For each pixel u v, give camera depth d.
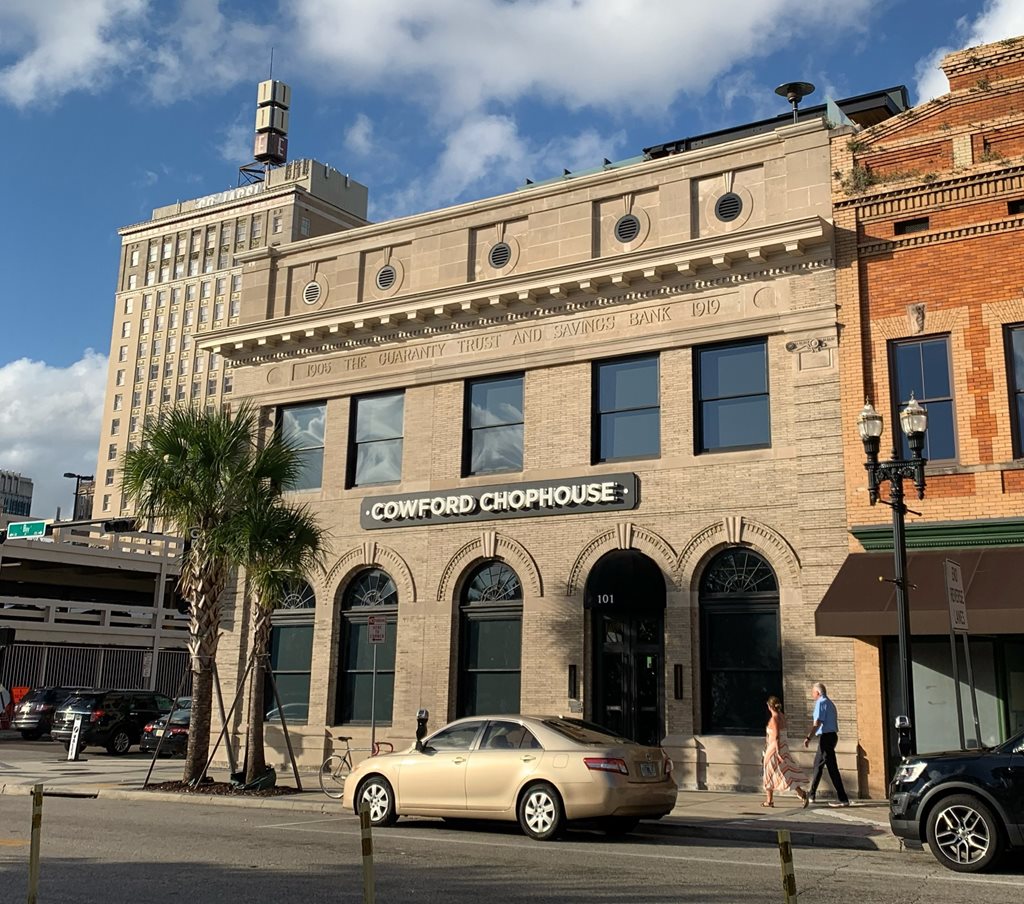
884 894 9.30
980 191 18.50
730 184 21.03
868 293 19.17
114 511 108.25
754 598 19.14
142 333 110.69
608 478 20.59
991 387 17.78
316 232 106.38
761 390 19.91
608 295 21.56
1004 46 19.05
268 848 11.89
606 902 8.77
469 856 11.43
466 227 23.86
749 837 13.32
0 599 42.44
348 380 24.45
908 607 15.44
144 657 47.91
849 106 24.98
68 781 20.36
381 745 21.73
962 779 10.96
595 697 20.23
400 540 22.88
